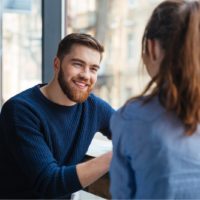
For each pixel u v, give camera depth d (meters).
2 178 1.53
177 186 0.93
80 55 1.48
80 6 2.38
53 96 1.51
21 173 1.48
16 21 2.35
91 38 1.52
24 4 2.32
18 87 2.34
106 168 1.33
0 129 1.51
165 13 0.93
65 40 1.52
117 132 0.98
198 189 0.95
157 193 0.92
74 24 2.36
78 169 1.34
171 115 0.93
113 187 1.00
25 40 2.39
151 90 0.95
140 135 0.93
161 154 0.91
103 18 2.42
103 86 2.23
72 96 1.50
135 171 0.95
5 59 2.33
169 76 0.90
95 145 1.91
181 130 0.92
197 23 0.89
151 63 0.96
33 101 1.50
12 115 1.45
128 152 0.95
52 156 1.43
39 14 2.32
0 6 2.26
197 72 0.89
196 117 0.91
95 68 1.52
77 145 1.59
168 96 0.91
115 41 2.34
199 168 0.95
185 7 0.91
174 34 0.90
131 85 2.17
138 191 0.95
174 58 0.90
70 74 1.49
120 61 2.26
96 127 1.65
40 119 1.46
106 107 1.69
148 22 0.97
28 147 1.39
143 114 0.94
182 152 0.92
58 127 1.51
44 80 2.31
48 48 2.30
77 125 1.58
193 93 0.90
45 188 1.35
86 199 1.82
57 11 2.28
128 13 2.25
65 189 1.34
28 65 2.39
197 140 0.94
